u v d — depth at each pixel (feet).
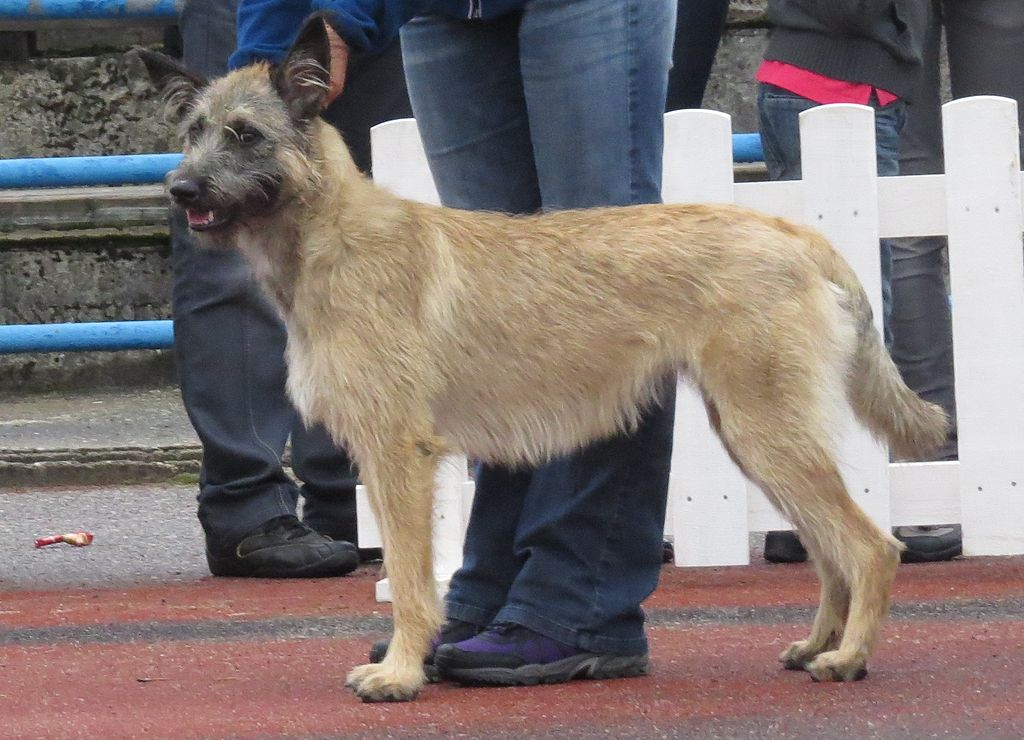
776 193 34.99
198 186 25.59
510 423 26.40
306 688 25.90
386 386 25.12
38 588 37.09
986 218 35.14
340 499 39.81
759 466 25.61
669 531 36.88
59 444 55.36
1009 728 21.93
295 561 37.37
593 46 24.88
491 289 26.12
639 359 26.20
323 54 25.76
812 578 35.45
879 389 27.07
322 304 25.32
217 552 38.04
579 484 25.50
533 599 25.55
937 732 21.81
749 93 69.82
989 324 35.40
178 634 31.04
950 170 35.17
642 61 25.13
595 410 26.27
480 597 26.71
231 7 36.91
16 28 43.57
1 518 47.73
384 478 25.18
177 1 38.17
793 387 25.48
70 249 69.67
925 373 40.93
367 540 37.04
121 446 54.60
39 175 42.47
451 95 26.84
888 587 25.55
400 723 23.24
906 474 35.94
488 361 26.13
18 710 24.85
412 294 25.48
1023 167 41.06
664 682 25.48
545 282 26.18
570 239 26.35
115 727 23.61
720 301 25.71
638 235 26.17
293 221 25.85
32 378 67.36
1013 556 37.47
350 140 39.88
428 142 27.43
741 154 41.91
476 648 25.21
